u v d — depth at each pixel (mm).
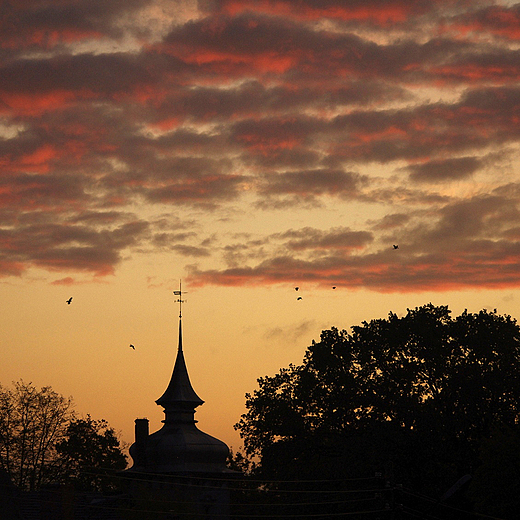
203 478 135875
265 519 137000
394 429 137000
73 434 171750
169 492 124188
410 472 136625
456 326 144625
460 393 138625
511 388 138875
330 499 134625
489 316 145875
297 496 136750
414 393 142875
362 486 134125
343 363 144875
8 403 166250
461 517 119688
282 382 147875
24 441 164375
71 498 115562
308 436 141750
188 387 147625
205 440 141875
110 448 174875
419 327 142375
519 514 108688
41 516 112438
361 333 146500
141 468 140250
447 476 135875
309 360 148000
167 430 144125
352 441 136625
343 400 141125
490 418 138250
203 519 134000
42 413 167125
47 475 165000
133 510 115500
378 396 140500
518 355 142500
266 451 143375
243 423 146875
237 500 141375
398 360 144375
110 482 168250
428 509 124125
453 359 143500
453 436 136625
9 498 110938
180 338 151250
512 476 109438
